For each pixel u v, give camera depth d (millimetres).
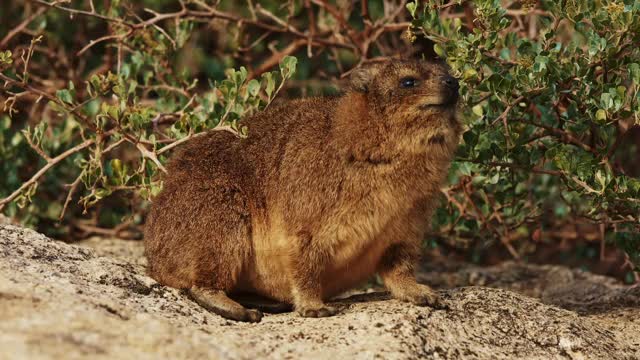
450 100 10539
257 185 10820
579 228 16250
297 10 16078
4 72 14547
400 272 10711
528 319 10164
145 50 14414
